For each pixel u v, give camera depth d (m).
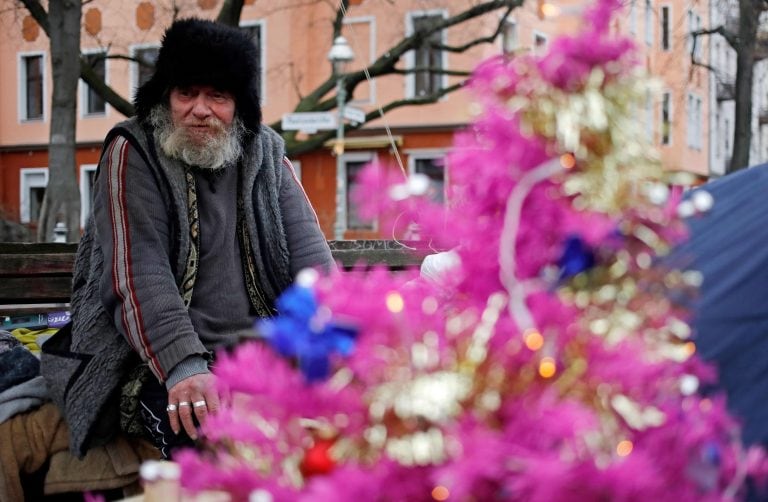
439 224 1.15
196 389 2.37
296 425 1.10
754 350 2.07
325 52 25.42
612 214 1.09
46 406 2.69
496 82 1.13
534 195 1.10
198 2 19.61
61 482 2.59
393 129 25.09
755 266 2.12
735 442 1.22
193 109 2.61
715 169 25.03
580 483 0.98
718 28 15.34
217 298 2.65
